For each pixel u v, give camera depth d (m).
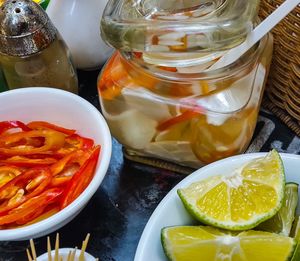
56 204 0.22
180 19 0.20
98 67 0.28
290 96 0.24
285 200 0.20
